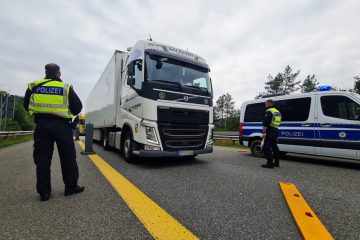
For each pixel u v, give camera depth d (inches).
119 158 282.0
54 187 147.6
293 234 84.8
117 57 307.7
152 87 213.3
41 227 89.4
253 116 327.0
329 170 218.1
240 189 143.9
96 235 82.9
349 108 235.3
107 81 364.2
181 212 105.1
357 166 245.8
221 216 100.9
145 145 210.1
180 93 227.0
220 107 2655.0
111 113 322.7
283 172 203.2
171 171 200.7
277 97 302.5
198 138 235.1
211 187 148.3
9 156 300.0
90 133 327.6
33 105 123.9
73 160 131.8
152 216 100.0
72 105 132.6
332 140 244.5
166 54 234.8
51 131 123.4
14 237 81.4
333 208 113.1
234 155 327.6
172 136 218.2
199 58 268.4
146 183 157.6
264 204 116.7
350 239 81.6
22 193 134.3
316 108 260.5
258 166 231.6
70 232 85.2
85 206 112.4
